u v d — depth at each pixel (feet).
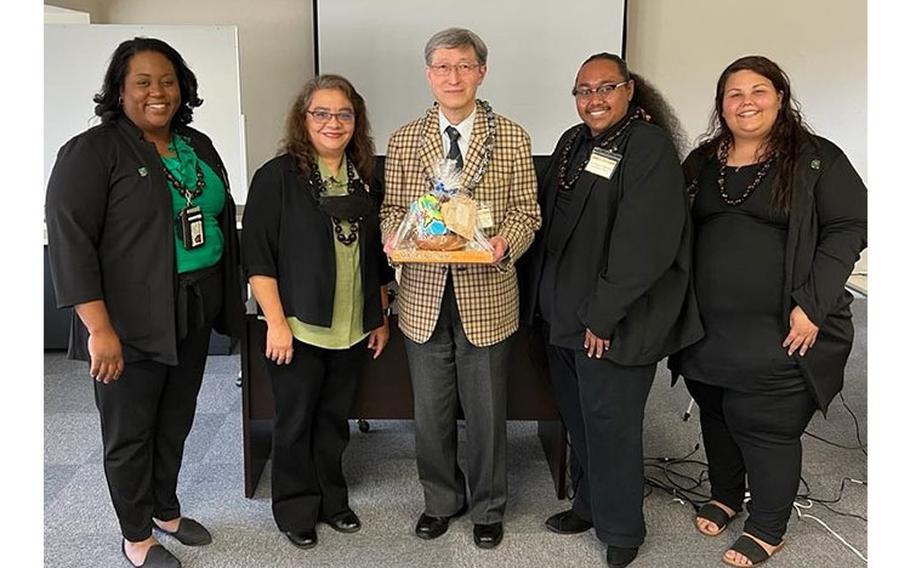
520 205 7.03
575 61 15.96
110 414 6.70
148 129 6.49
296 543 7.75
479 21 15.81
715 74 16.39
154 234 6.36
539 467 9.65
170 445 7.48
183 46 14.55
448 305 7.09
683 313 6.95
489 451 7.52
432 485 7.90
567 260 6.86
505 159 6.86
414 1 15.75
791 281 6.49
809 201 6.44
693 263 7.02
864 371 12.99
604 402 6.85
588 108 6.64
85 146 6.12
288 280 6.97
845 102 16.30
